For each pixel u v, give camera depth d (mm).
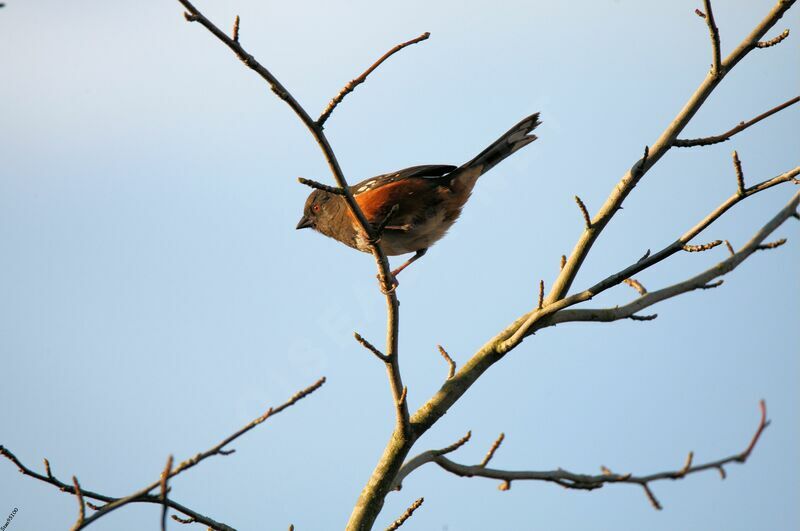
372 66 6621
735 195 7648
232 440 5863
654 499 6820
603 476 6965
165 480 5465
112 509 5773
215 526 7797
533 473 7980
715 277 8852
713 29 7879
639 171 8328
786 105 8219
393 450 8297
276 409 5812
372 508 8156
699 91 8203
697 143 8305
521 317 8922
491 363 8781
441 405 8461
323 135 6801
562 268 8805
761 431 6488
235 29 6176
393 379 8008
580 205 8445
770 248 8898
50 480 7359
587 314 8680
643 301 8766
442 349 8781
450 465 8188
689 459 6707
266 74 6391
